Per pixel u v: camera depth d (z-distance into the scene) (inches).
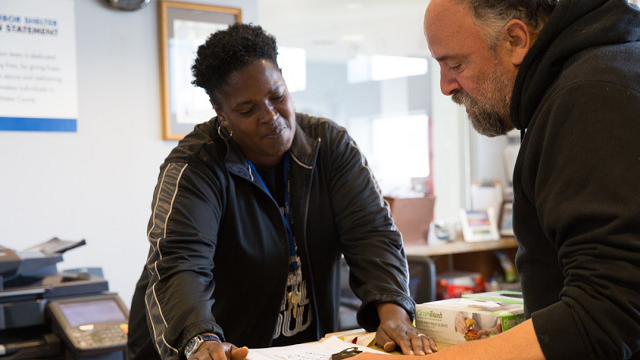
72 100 110.4
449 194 248.1
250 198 57.3
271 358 44.1
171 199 52.6
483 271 160.4
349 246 59.3
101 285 79.9
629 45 35.2
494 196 159.2
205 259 51.0
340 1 183.2
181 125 120.6
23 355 70.7
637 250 31.0
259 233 57.3
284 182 59.7
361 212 59.2
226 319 58.0
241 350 42.8
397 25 215.0
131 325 61.5
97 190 113.0
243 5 127.0
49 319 74.8
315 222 59.7
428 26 40.8
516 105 38.4
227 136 56.2
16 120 105.5
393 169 295.3
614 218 31.2
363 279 56.7
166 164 56.0
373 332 55.1
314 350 46.6
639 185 31.0
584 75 33.6
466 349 35.6
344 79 316.8
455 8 39.3
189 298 46.6
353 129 316.8
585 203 32.2
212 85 53.9
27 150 107.0
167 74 118.6
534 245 39.4
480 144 219.3
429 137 270.7
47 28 108.1
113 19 114.3
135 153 116.7
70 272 93.4
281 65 56.9
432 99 268.5
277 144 54.6
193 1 121.0
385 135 300.5
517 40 38.1
